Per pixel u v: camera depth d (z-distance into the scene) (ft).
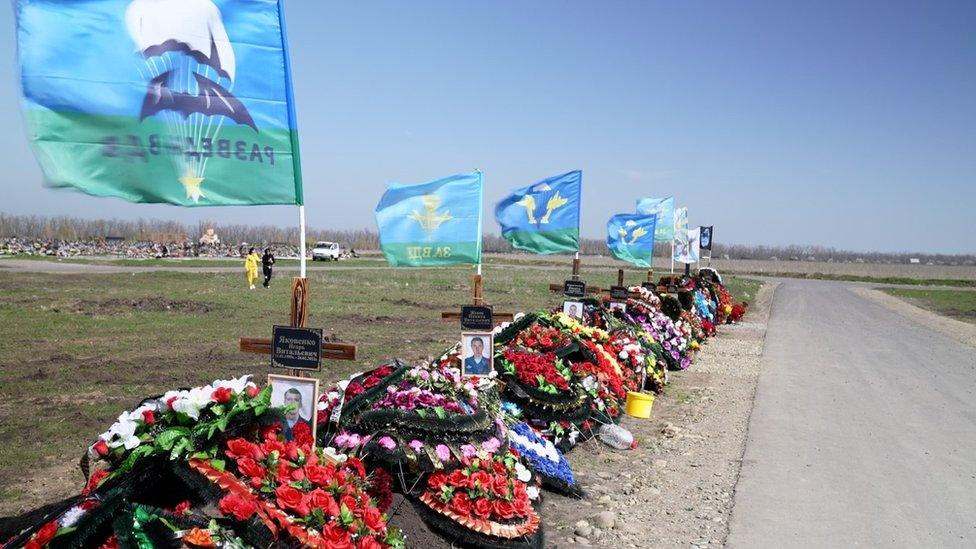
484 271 170.60
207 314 64.59
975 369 56.29
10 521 19.08
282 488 13.56
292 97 15.94
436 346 53.52
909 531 22.43
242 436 14.69
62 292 77.71
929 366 56.90
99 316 60.03
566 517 22.63
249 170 15.72
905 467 29.25
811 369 53.62
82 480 22.29
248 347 17.67
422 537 18.58
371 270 154.81
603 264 254.68
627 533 21.49
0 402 31.19
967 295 164.45
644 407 36.83
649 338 46.14
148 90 14.56
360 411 20.20
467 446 19.79
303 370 17.13
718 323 81.46
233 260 179.32
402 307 79.51
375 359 46.60
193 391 14.56
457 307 80.79
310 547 12.96
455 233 26.50
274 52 15.70
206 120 15.17
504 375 28.48
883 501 25.11
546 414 28.14
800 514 23.56
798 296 141.69
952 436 34.53
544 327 33.99
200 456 13.50
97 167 14.30
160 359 42.34
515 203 39.63
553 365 29.58
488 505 18.97
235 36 15.31
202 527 12.29
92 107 14.12
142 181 14.75
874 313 108.78
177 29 14.78
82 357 42.04
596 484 26.08
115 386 34.88
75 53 13.94
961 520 23.53
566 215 39.17
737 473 27.78
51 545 11.09
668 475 27.37
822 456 30.42
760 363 56.03
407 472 19.67
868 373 52.47
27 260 151.33
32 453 24.66
